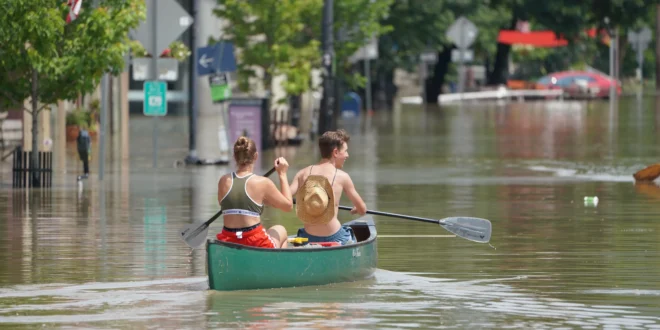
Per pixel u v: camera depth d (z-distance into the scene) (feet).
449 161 267.39
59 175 226.38
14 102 202.18
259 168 244.42
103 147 216.13
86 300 107.55
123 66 197.98
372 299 108.06
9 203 182.19
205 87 466.29
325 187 116.78
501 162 263.90
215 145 311.27
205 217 166.71
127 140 303.68
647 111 517.55
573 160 268.62
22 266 126.00
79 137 220.02
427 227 159.43
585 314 101.96
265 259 110.73
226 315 100.68
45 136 249.96
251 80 418.51
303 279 112.78
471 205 182.19
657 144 317.22
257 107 293.02
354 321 98.68
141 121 425.69
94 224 159.33
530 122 436.76
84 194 194.59
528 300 107.96
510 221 163.32
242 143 113.19
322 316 100.37
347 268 115.75
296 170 240.32
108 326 96.84
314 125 348.18
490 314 101.91
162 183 213.25
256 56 325.83
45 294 110.42
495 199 190.29
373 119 471.21
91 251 136.26
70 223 160.04
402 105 621.31
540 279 118.62
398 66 563.48
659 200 188.14
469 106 600.39
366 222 128.98
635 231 153.07
